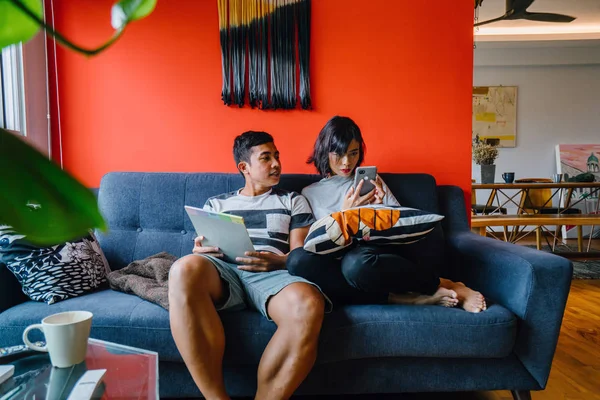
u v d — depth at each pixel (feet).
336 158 6.20
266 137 5.86
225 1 7.25
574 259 14.48
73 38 7.33
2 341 4.42
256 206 5.81
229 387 4.68
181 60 7.39
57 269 5.03
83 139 7.47
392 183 6.71
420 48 7.47
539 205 17.01
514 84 20.20
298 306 4.19
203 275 4.38
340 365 4.67
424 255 6.11
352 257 4.54
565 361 6.51
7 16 0.95
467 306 4.62
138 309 4.66
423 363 4.69
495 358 4.69
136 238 6.41
